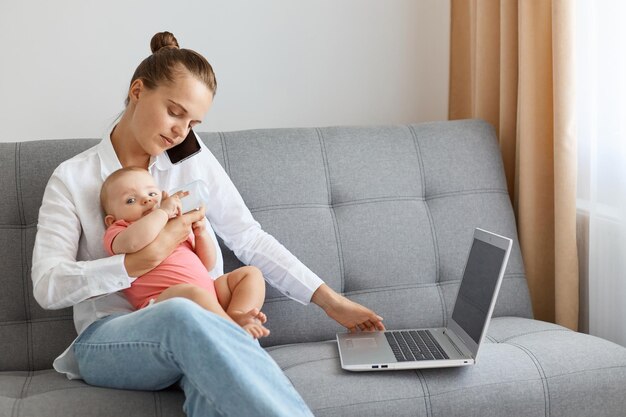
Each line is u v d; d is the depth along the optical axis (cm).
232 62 280
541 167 238
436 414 164
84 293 163
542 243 240
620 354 178
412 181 232
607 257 215
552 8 224
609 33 210
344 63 290
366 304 218
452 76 291
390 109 296
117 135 187
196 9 276
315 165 226
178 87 175
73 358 168
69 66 269
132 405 148
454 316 197
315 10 286
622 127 207
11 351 195
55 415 144
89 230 177
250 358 138
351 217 224
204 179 200
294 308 211
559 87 223
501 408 167
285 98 287
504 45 250
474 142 241
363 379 167
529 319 216
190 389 139
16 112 266
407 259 223
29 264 200
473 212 232
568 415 172
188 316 136
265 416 131
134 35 272
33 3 264
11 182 204
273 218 218
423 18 295
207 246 179
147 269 166
